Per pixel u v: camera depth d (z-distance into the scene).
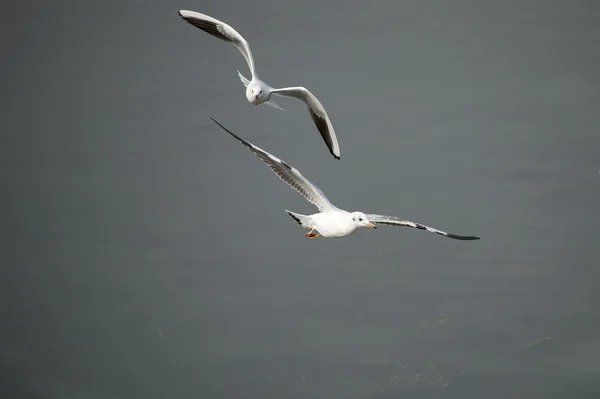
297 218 18.27
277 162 17.61
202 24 21.88
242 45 21.58
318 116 21.39
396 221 17.14
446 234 16.53
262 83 20.94
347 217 17.61
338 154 21.41
